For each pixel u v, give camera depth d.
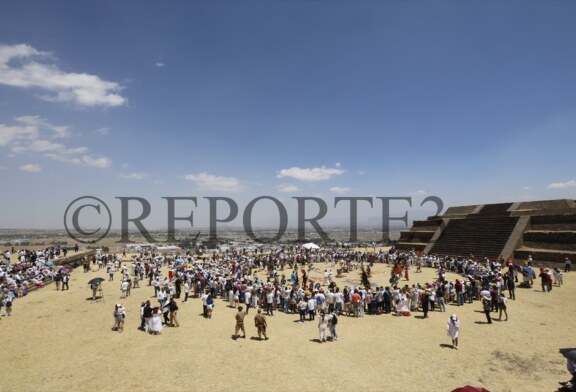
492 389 12.70
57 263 43.66
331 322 17.72
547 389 12.70
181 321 21.12
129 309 24.17
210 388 12.70
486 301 20.03
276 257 49.16
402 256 48.09
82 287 32.91
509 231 43.22
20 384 13.05
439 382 13.18
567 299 24.34
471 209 57.03
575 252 35.59
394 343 17.12
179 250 80.62
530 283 28.47
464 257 45.47
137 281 32.97
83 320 21.41
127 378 13.48
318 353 15.90
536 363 14.77
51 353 16.05
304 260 48.00
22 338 18.09
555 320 20.19
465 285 25.28
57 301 26.78
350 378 13.46
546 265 36.81
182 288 31.50
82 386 12.87
